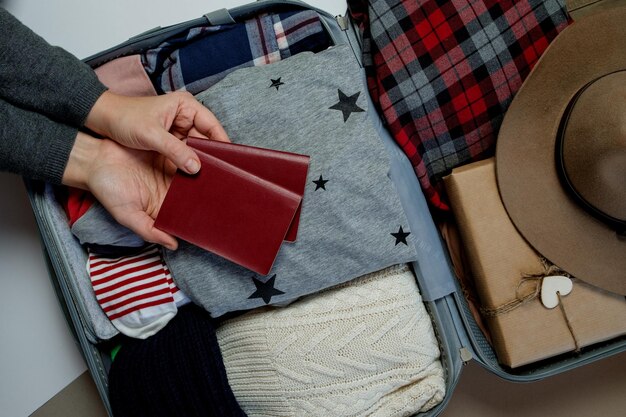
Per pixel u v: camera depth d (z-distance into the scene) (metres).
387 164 0.64
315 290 0.65
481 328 0.77
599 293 0.70
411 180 0.72
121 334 0.76
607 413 0.92
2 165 0.61
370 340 0.64
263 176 0.60
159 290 0.68
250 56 0.70
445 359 0.70
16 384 0.89
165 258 0.66
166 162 0.66
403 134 0.71
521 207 0.69
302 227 0.62
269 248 0.59
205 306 0.65
